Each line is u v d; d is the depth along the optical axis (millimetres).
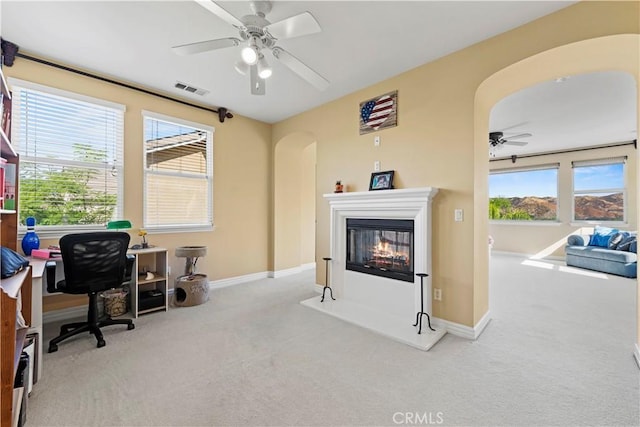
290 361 2162
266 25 1948
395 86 3184
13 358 1276
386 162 3260
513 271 5559
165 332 2664
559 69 2449
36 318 1901
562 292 4051
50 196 2891
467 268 2619
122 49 2689
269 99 3873
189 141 3945
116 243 2553
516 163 7453
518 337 2588
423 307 2748
